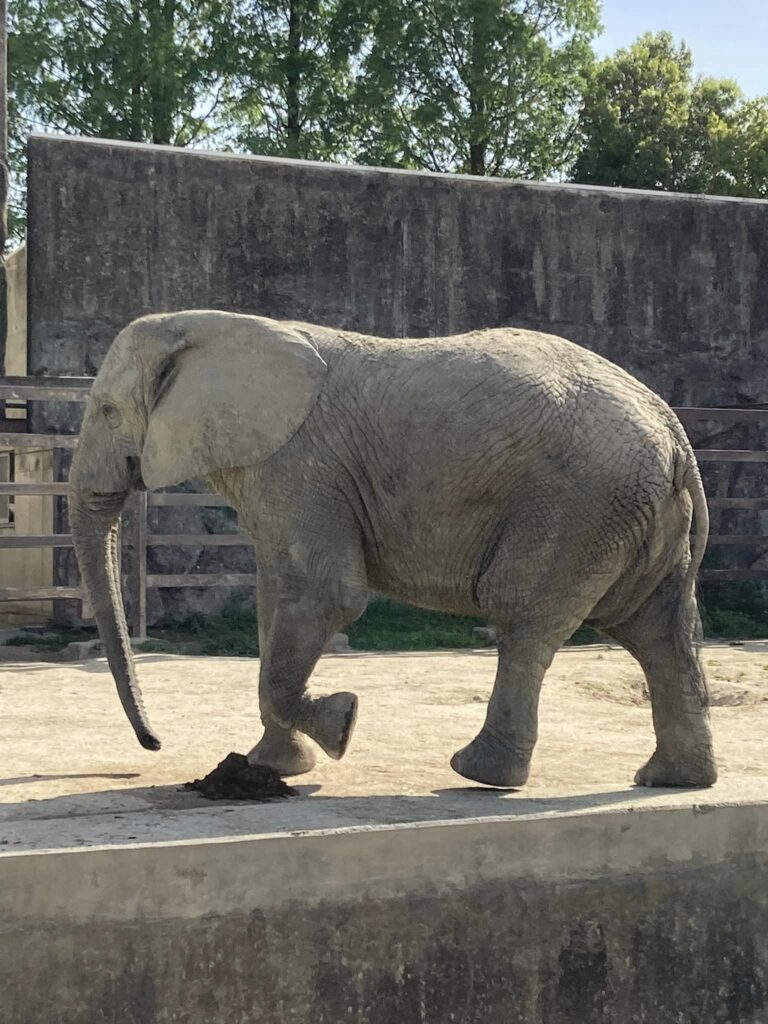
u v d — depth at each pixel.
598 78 29.19
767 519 17.36
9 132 26.09
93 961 4.09
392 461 5.38
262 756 5.92
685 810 4.94
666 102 28.59
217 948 4.23
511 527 5.32
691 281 16.80
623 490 5.24
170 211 14.69
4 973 3.99
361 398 5.44
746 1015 4.96
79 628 13.96
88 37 25.39
